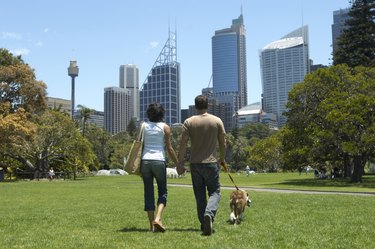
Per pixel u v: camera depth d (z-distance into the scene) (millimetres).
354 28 52906
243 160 118062
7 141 44531
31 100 51188
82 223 8492
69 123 56906
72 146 57625
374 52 52656
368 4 52062
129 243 6180
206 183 7332
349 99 35344
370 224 8117
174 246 5930
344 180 41750
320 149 37219
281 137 44906
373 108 34031
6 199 16609
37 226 8141
